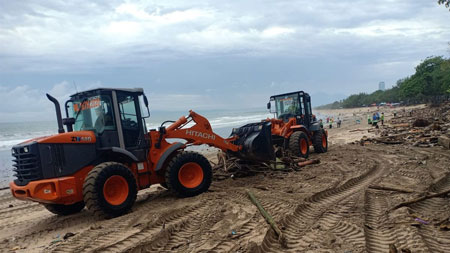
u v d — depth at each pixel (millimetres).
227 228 5223
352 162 10656
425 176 8141
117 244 4918
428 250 3982
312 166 10344
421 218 5074
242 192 7426
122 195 6508
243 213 5914
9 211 8383
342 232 4730
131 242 4973
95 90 6816
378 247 4191
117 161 7027
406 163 9977
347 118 53281
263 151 9391
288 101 13742
